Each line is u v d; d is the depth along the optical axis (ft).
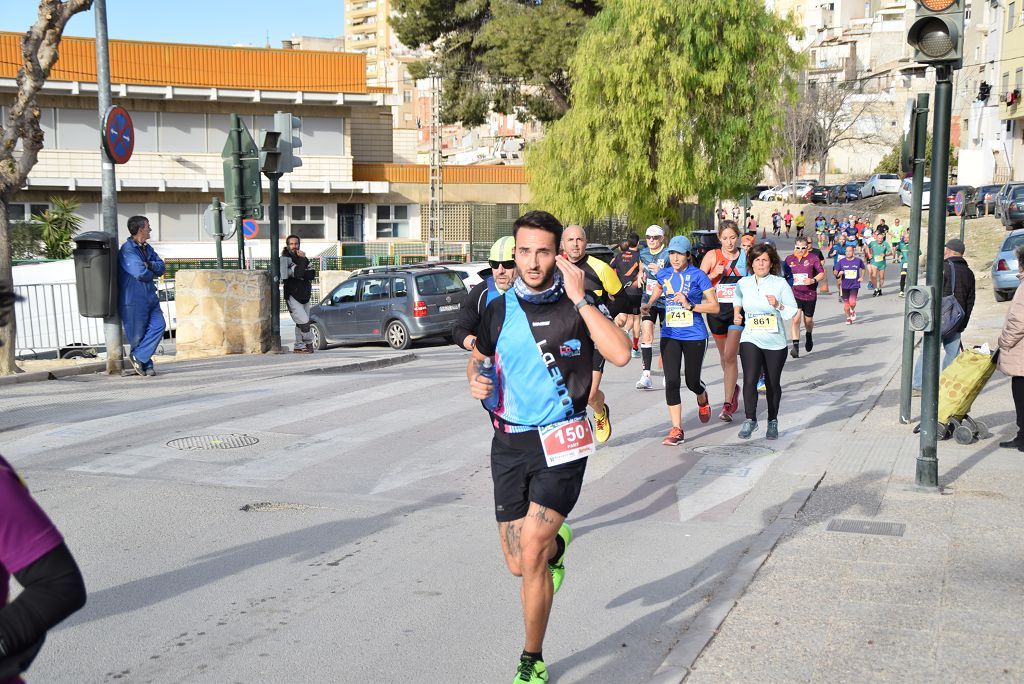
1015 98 173.27
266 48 139.33
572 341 13.73
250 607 17.48
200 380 43.45
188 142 136.56
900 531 20.59
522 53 124.06
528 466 13.85
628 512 23.40
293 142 57.67
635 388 41.50
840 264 70.03
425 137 386.52
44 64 44.45
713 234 68.95
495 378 13.97
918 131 31.63
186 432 31.73
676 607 17.49
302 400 37.73
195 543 21.01
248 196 56.54
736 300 32.01
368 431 32.12
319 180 143.74
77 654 15.52
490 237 155.94
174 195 136.67
